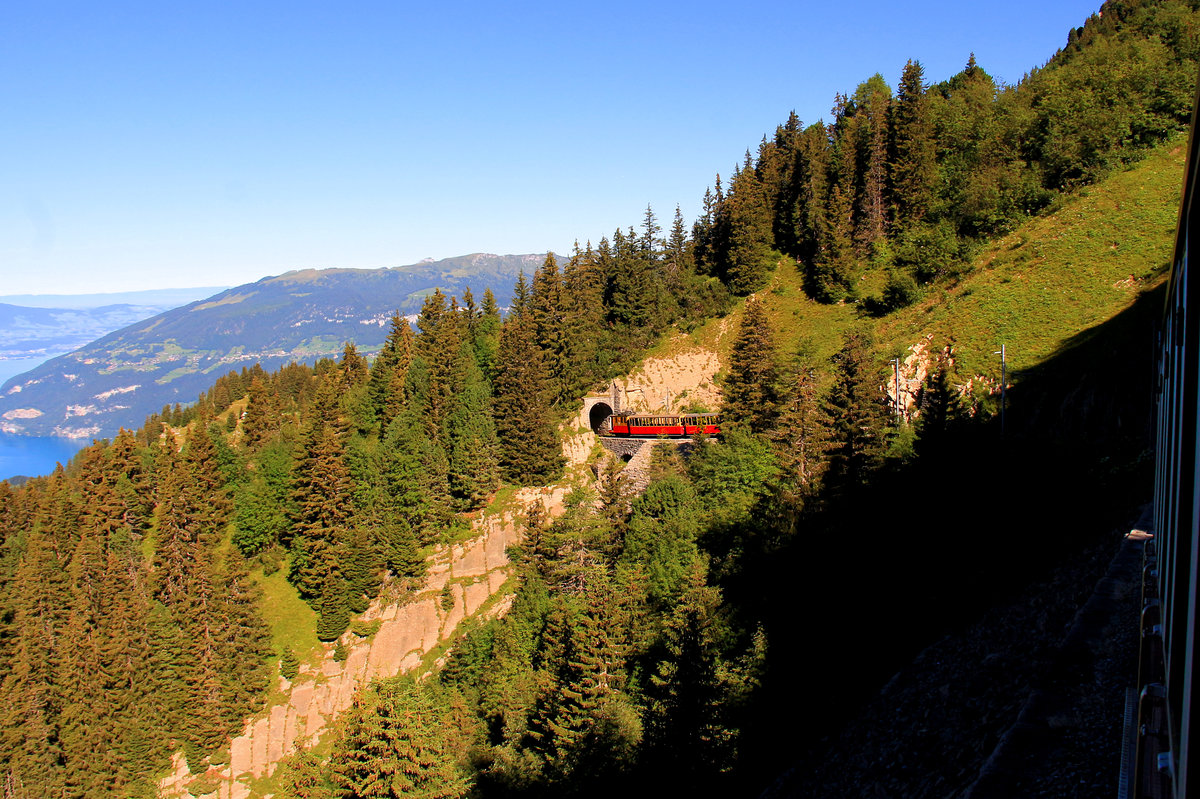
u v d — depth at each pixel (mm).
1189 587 9242
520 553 86375
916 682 29203
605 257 125500
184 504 84625
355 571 81688
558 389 102812
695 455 77250
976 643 29281
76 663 70938
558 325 103625
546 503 92750
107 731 68500
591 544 73188
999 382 60469
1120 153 81688
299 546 82500
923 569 38719
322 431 85438
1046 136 90750
